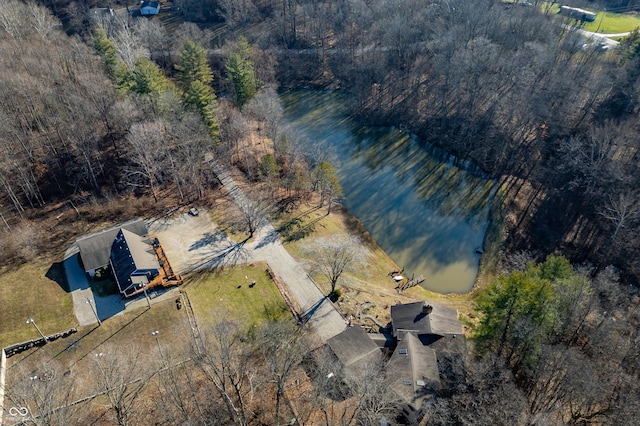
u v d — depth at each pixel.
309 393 52.44
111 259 68.19
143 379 52.22
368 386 44.50
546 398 49.31
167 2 175.88
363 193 99.81
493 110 109.00
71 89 88.56
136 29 131.38
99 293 65.19
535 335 48.53
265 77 131.50
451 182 102.38
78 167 86.94
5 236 72.88
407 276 78.88
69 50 105.75
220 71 136.38
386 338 61.22
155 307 63.53
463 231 89.12
